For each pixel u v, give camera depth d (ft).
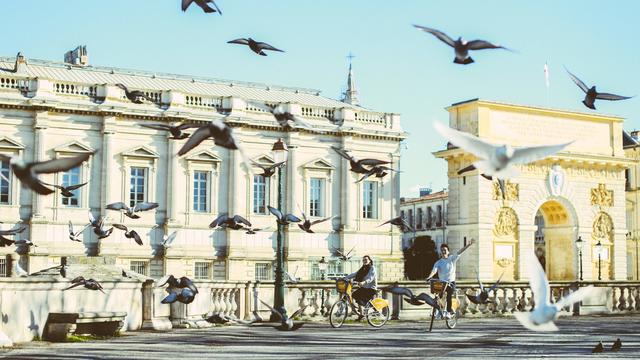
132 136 211.61
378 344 78.54
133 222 209.87
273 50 51.03
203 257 217.97
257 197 227.61
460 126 226.79
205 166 219.82
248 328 98.43
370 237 240.32
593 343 80.23
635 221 305.73
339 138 237.86
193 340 81.71
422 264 319.88
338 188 237.86
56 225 201.16
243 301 109.91
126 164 209.87
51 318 79.25
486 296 81.92
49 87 201.77
